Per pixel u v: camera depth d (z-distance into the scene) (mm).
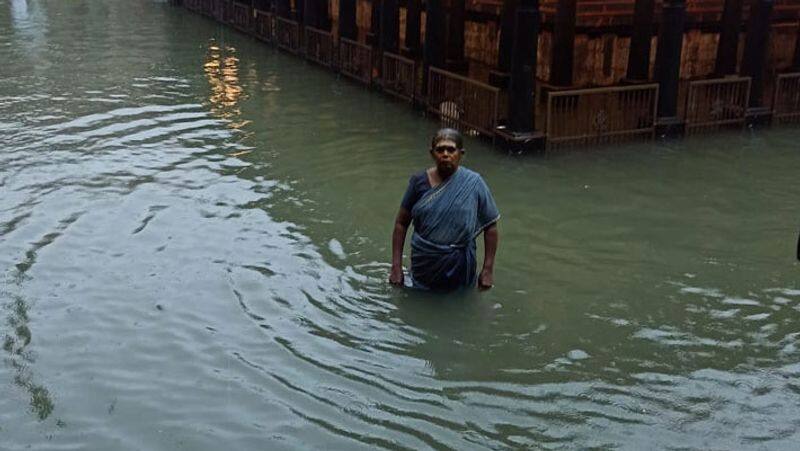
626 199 8977
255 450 4527
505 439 4645
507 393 5117
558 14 13172
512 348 5664
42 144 11148
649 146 11164
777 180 9750
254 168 9984
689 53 15305
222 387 5152
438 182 6285
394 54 14227
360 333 5844
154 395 5066
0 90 15117
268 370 5348
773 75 15688
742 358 5582
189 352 5582
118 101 14211
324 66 17547
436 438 4648
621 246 7613
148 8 31344
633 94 11375
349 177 9633
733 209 8695
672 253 7449
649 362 5516
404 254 7250
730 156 10750
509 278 6812
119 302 6328
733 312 6277
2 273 6855
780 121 12617
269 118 12852
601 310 6273
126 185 9250
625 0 14172
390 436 4664
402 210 6430
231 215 8250
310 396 5055
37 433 4680
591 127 11172
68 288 6586
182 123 12492
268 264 7023
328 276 6773
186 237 7648
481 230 6418
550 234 7887
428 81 12867
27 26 25547
